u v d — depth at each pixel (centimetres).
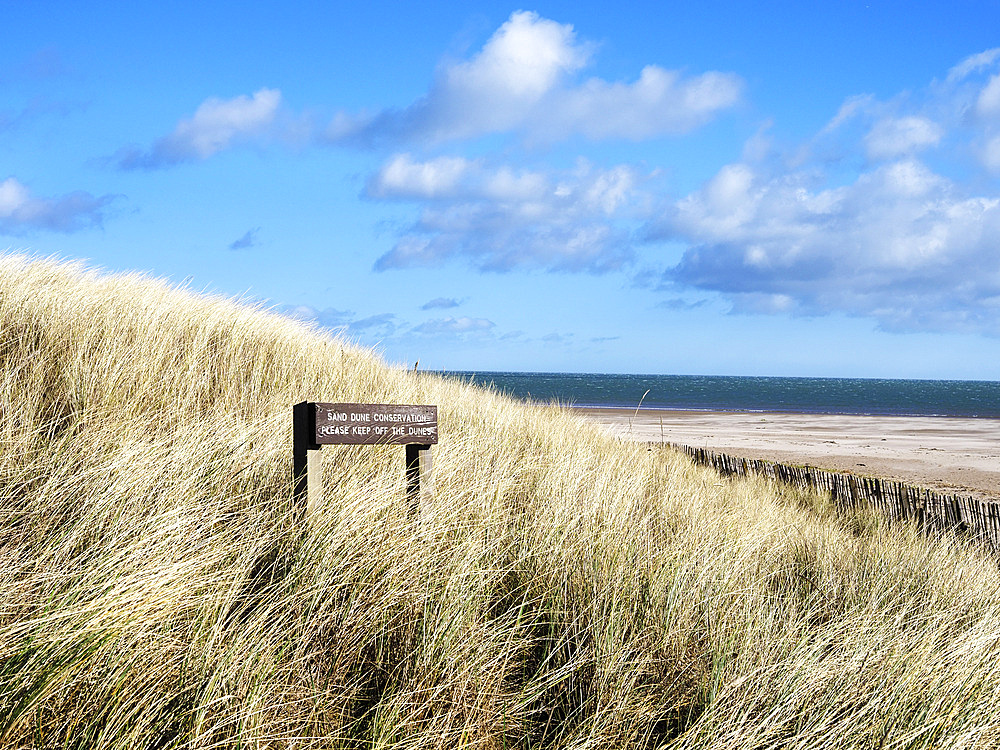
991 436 2564
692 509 546
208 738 201
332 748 220
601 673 277
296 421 369
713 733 252
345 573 295
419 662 261
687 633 319
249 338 673
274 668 235
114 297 635
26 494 312
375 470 435
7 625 206
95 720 194
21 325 511
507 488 472
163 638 227
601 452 777
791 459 1669
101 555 254
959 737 280
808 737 262
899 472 1482
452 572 315
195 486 343
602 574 354
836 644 338
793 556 519
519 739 252
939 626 397
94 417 414
